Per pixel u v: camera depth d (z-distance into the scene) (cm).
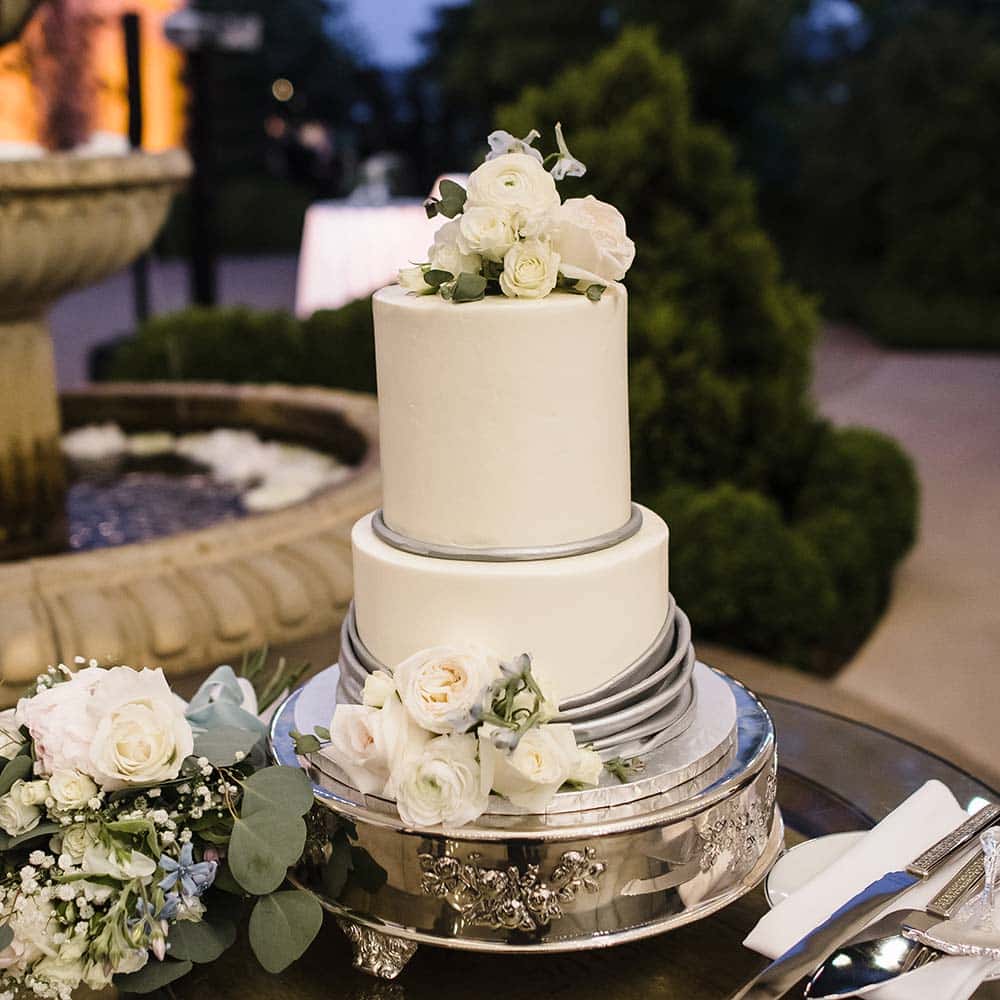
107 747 118
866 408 795
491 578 121
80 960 118
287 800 122
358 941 125
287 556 263
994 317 1060
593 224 126
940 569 502
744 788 125
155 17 698
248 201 1683
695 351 405
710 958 129
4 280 294
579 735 121
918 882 127
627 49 407
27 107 385
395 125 1673
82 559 247
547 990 124
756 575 372
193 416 410
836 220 1283
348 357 475
